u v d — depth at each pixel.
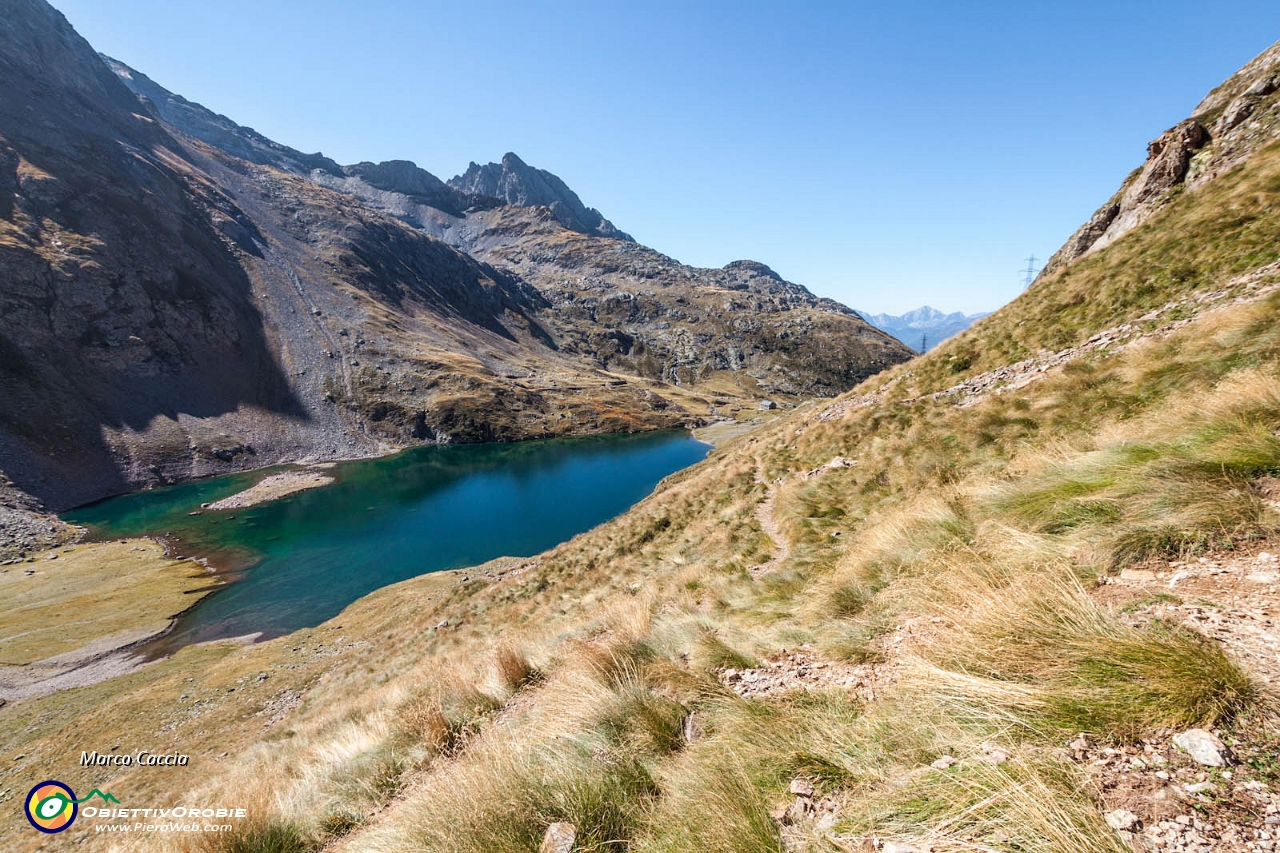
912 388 23.75
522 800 3.81
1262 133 22.67
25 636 40.59
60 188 132.12
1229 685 2.61
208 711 27.06
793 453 22.19
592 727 4.71
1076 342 18.22
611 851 3.24
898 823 2.64
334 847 5.14
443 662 16.05
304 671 30.83
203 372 125.38
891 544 7.55
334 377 148.12
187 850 5.27
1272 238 14.86
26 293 104.94
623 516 34.38
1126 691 2.80
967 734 2.99
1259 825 1.94
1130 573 4.25
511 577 32.53
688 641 6.93
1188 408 6.50
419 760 6.48
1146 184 29.30
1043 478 6.73
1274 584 3.42
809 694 4.37
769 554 12.14
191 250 156.00
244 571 55.19
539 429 152.00
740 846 2.83
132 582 52.38
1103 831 2.15
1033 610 3.65
